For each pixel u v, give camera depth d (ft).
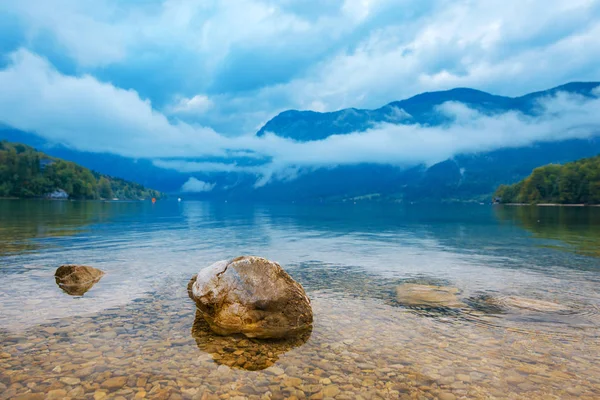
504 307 37.24
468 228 146.61
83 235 101.86
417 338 29.12
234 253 73.15
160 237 102.12
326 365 24.35
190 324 31.78
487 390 21.31
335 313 35.47
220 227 145.18
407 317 34.27
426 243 93.86
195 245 85.46
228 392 20.71
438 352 26.48
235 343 27.99
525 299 39.96
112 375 22.27
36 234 101.35
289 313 32.17
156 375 22.44
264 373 23.13
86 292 41.32
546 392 21.16
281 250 79.61
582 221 184.24
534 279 50.75
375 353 26.27
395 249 82.02
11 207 301.43
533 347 27.43
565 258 68.90
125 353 25.54
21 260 60.34
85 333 28.99
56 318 32.37
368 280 50.29
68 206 362.12
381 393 20.85
